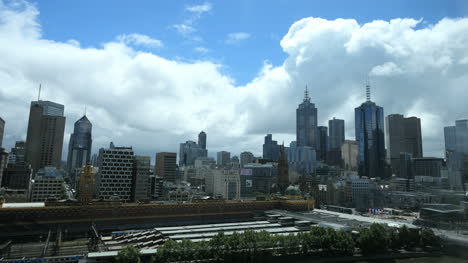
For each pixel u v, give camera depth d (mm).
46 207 199375
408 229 186750
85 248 168375
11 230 188875
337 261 163250
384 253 172500
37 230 194375
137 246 163000
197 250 140875
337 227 193375
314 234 165625
